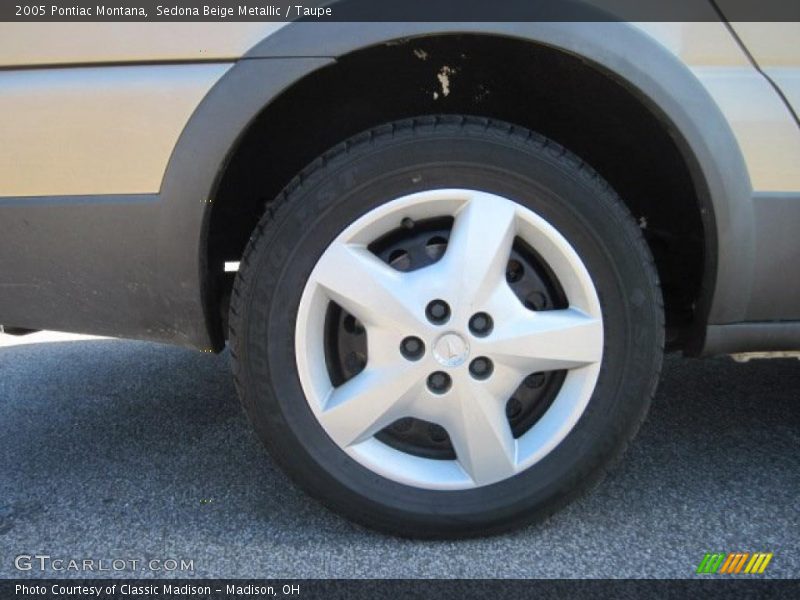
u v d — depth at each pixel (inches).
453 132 69.5
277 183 82.2
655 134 76.4
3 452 99.0
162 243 69.8
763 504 81.8
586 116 78.5
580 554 73.0
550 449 73.4
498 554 73.3
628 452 95.1
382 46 69.3
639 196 84.4
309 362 71.5
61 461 95.9
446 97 79.7
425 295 70.1
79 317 74.0
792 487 85.5
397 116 80.7
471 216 70.1
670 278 83.7
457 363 70.9
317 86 75.4
